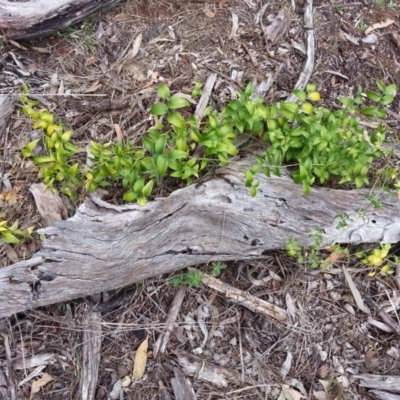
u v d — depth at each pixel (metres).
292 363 1.08
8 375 1.01
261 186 1.06
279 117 1.08
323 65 1.35
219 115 1.10
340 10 1.44
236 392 1.04
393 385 1.06
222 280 1.13
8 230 1.02
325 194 1.09
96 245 0.98
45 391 1.02
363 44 1.41
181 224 1.04
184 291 1.11
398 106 1.33
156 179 1.07
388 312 1.14
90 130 1.19
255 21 1.37
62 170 1.05
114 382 1.03
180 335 1.08
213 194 1.05
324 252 1.16
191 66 1.28
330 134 1.03
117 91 1.25
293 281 1.14
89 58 1.29
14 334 1.04
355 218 1.09
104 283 1.02
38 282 0.98
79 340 1.05
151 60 1.29
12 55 1.27
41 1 1.22
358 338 1.11
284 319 1.11
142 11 1.36
